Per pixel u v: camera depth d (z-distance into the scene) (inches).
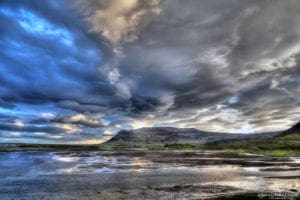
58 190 1100.5
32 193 1043.9
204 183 1259.2
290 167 1958.7
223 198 919.7
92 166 2124.8
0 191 1080.2
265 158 2908.5
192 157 3208.7
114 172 1720.0
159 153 4404.5
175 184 1238.3
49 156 3671.3
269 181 1309.1
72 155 3909.9
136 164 2293.3
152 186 1189.1
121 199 933.2
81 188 1146.0
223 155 3597.4
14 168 1959.9
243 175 1537.9
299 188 1110.4
